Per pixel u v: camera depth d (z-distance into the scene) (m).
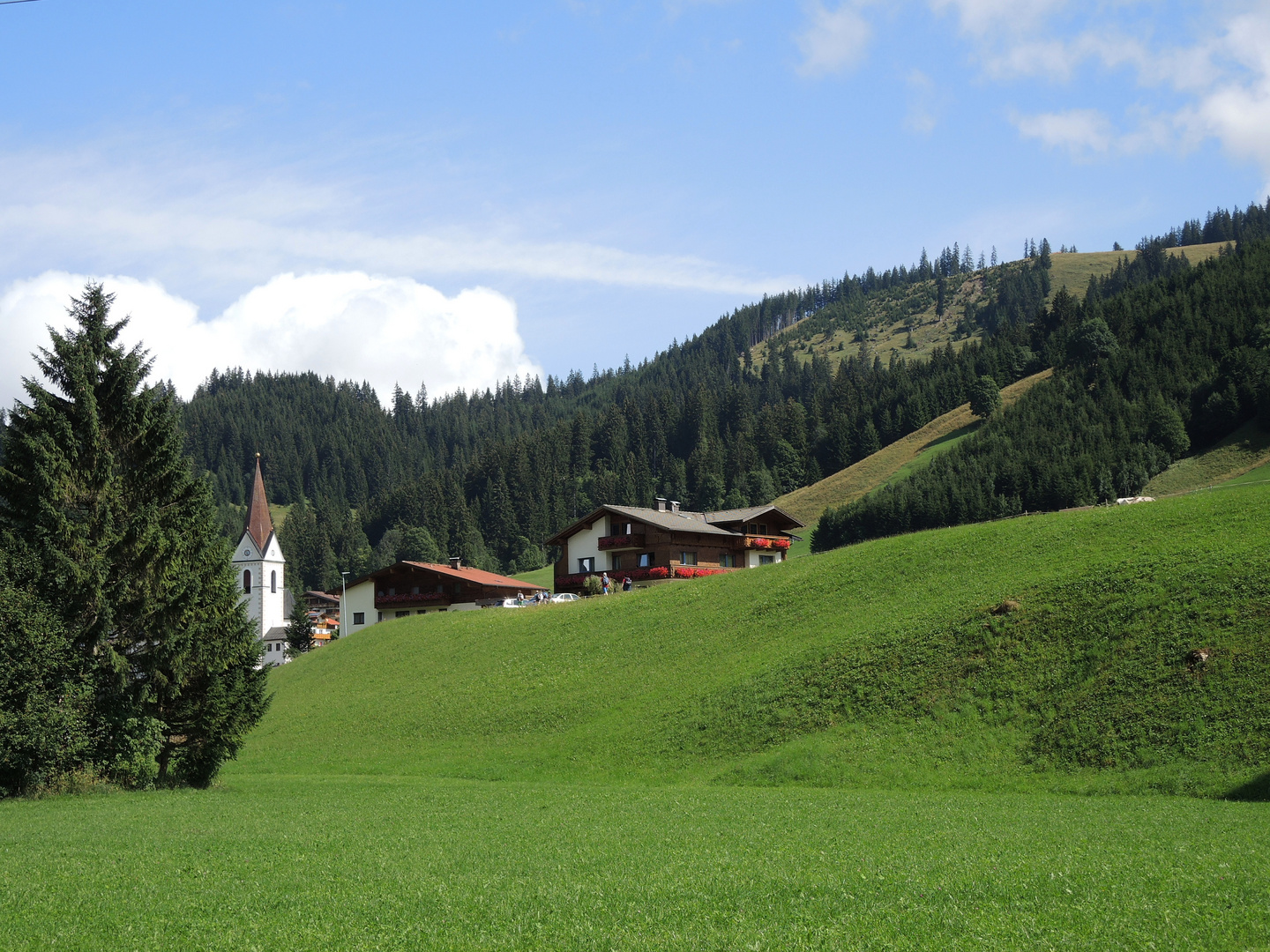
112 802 34.62
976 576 53.53
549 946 14.17
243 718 41.66
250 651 42.38
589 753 48.88
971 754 37.66
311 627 144.50
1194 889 15.95
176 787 41.56
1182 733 33.78
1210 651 36.69
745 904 16.22
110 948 14.60
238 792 40.97
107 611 37.06
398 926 15.52
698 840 23.45
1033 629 43.62
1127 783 32.38
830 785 38.28
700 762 44.34
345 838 24.94
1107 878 16.95
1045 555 52.75
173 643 38.31
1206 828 23.00
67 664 36.12
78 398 39.72
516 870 19.86
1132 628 40.31
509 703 60.72
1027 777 34.91
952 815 27.27
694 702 51.03
